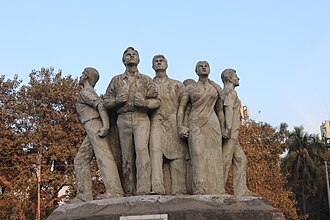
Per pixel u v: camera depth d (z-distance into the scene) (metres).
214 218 6.82
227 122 7.93
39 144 23.64
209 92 7.79
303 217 31.19
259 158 26.12
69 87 25.16
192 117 7.76
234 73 8.32
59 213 7.52
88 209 7.31
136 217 6.85
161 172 7.67
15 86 25.16
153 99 7.86
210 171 7.54
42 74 25.27
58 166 24.94
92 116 8.17
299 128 42.38
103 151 7.97
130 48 8.11
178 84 8.27
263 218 7.18
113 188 7.78
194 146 7.59
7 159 23.81
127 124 7.84
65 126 24.70
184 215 6.78
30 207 23.30
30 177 22.92
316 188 40.56
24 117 24.08
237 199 7.38
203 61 7.97
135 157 7.94
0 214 22.34
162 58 8.36
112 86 8.05
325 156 42.22
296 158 40.75
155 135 7.80
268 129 29.73
